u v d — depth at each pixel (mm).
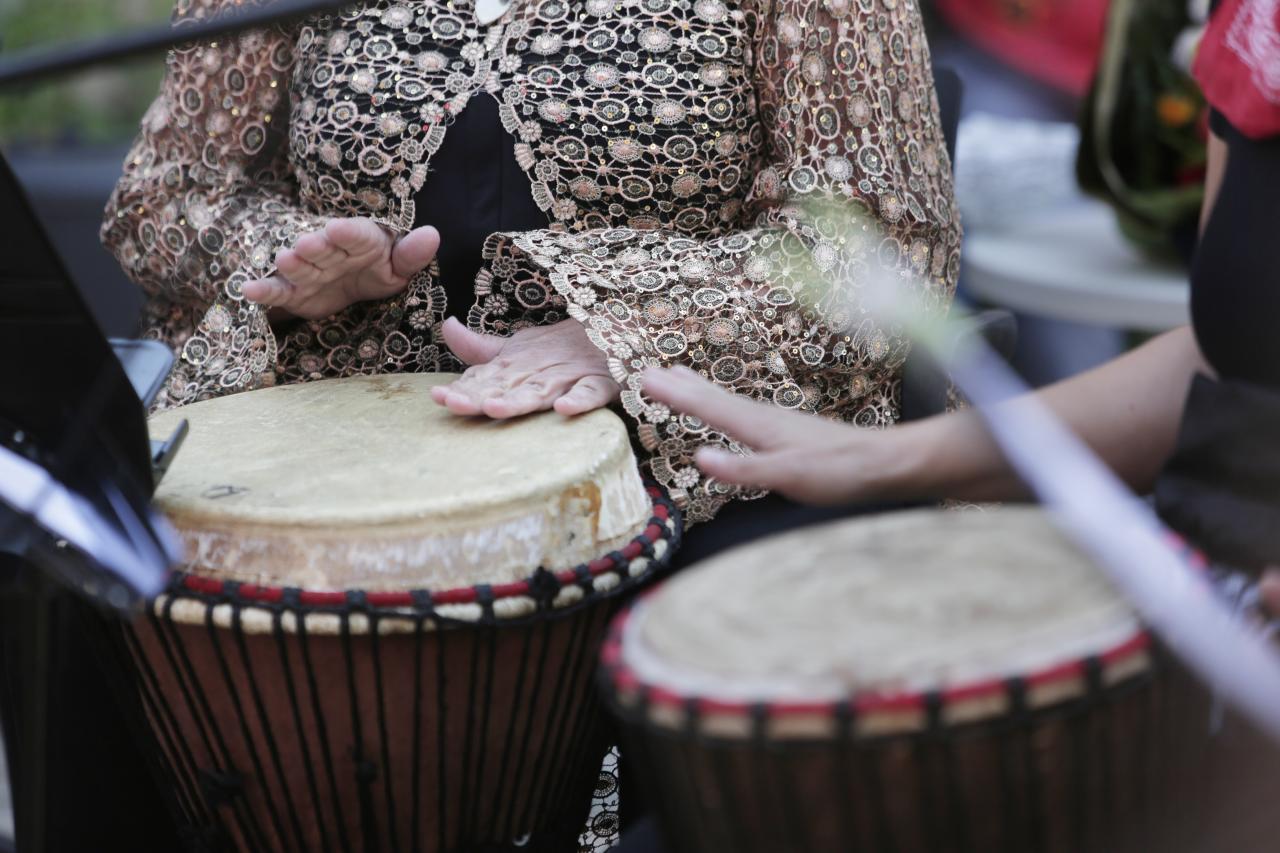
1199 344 2365
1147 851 1818
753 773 1679
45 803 2691
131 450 2174
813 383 3199
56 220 6930
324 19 3371
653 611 1894
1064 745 1651
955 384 3543
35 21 7758
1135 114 4879
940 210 3357
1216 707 1897
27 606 2271
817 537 1987
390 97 3250
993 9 6664
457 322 3082
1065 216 5742
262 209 3438
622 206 3234
